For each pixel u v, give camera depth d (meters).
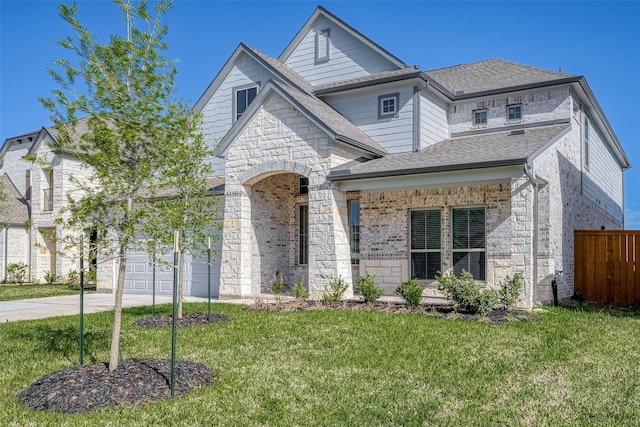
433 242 15.69
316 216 15.04
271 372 7.30
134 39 6.91
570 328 10.41
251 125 16.44
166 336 9.88
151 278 19.33
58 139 6.90
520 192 12.41
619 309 14.38
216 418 5.50
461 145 16.27
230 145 16.83
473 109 18.31
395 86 17.17
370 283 13.83
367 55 19.61
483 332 9.91
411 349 8.57
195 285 18.20
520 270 12.37
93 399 5.95
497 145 14.75
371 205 16.69
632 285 16.14
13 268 25.67
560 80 16.47
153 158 7.07
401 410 5.75
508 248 14.45
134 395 6.10
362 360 7.93
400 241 16.11
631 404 5.95
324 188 14.93
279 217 18.38
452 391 6.41
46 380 6.55
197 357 8.22
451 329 10.21
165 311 13.52
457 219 15.42
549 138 14.52
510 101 17.59
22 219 26.89
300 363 7.79
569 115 16.59
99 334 10.19
